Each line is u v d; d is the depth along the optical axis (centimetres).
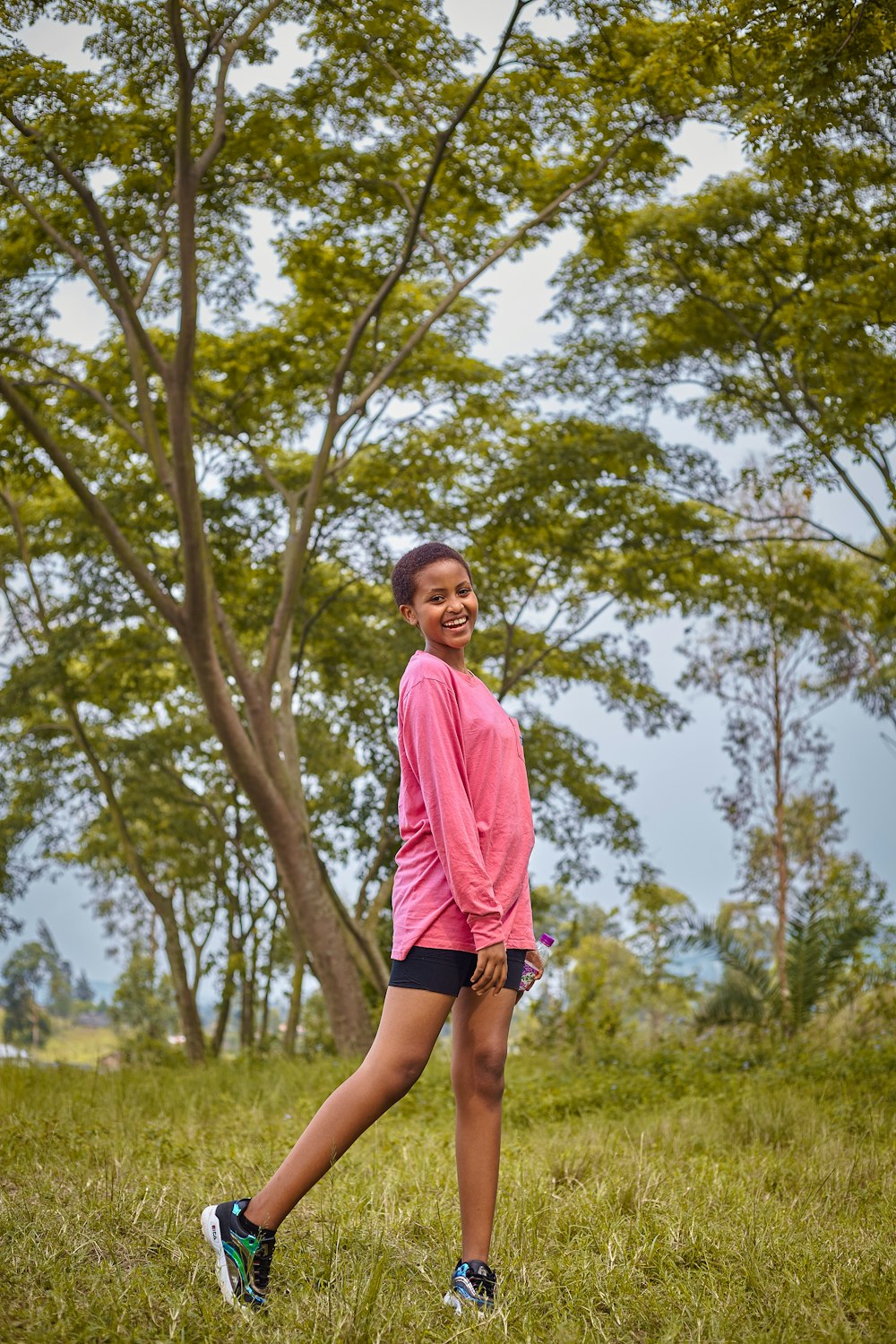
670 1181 408
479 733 293
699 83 967
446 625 305
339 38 1104
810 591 1650
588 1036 1255
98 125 1033
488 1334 247
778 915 1956
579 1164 447
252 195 1269
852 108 779
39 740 2127
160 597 1232
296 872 1365
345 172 1222
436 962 281
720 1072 924
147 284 1247
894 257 1090
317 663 1823
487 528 1541
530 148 1215
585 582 1725
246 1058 1256
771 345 1346
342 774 1994
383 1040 280
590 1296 280
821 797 1969
